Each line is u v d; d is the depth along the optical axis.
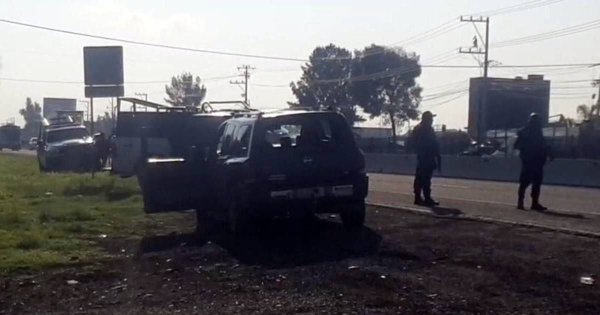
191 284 12.67
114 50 58.66
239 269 13.79
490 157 41.16
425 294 11.10
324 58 84.00
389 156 50.25
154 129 32.50
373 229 17.59
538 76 80.38
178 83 103.44
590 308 10.11
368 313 10.20
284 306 10.84
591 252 13.73
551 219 18.77
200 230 18.92
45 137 52.03
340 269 13.18
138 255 15.62
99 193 30.11
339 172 16.98
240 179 17.03
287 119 17.11
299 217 19.38
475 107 77.62
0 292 12.45
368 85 81.75
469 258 13.51
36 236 17.25
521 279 11.76
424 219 19.06
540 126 21.28
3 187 33.38
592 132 47.72
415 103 82.12
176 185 19.23
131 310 11.07
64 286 12.84
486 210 21.17
